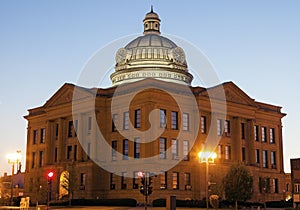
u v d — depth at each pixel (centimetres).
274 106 9138
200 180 7225
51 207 6119
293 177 6134
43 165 8481
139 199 6800
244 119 8394
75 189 7212
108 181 7325
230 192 5853
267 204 7506
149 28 9038
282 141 9169
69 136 8106
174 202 3888
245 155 8300
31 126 9019
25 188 8775
